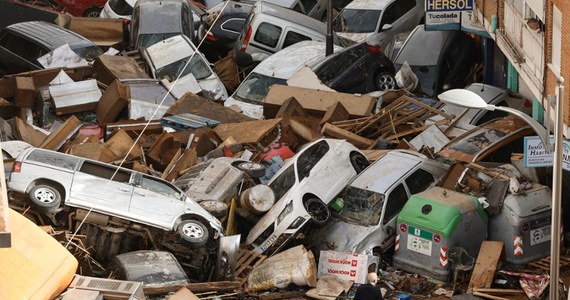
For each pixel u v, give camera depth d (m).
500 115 30.20
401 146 28.81
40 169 23.75
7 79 32.66
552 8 22.11
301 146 29.83
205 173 26.78
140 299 20.12
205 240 23.94
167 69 35.34
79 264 22.83
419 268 24.27
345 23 39.09
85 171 24.08
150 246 24.12
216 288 22.86
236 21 40.19
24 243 20.05
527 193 24.41
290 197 25.34
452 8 30.84
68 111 32.19
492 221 24.52
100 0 44.53
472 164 25.75
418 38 36.16
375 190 25.44
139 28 38.44
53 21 39.75
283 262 23.94
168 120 30.94
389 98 32.28
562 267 24.14
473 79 35.91
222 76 38.00
